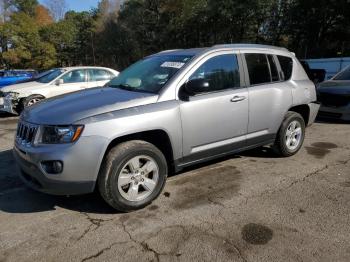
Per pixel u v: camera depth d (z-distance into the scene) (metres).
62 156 3.31
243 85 4.66
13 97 9.93
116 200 3.60
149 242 3.21
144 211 3.80
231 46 4.68
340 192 4.22
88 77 11.06
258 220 3.57
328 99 8.38
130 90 4.24
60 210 3.86
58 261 2.96
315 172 4.89
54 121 3.45
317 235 3.28
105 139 3.43
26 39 48.56
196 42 39.91
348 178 4.67
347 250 3.05
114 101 3.76
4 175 4.98
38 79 11.03
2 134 7.78
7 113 11.17
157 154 3.83
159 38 41.78
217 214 3.70
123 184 3.64
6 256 3.03
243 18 32.34
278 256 2.97
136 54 45.09
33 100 10.09
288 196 4.12
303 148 6.09
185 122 4.00
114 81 4.89
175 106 3.91
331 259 2.93
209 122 4.23
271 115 5.01
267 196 4.12
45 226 3.52
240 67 4.66
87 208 3.89
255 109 4.74
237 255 2.99
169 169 4.20
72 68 10.91
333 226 3.43
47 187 3.43
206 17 34.75
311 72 12.12
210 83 4.31
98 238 3.29
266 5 30.45
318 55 31.58
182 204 3.95
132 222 3.57
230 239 3.23
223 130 4.41
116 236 3.32
